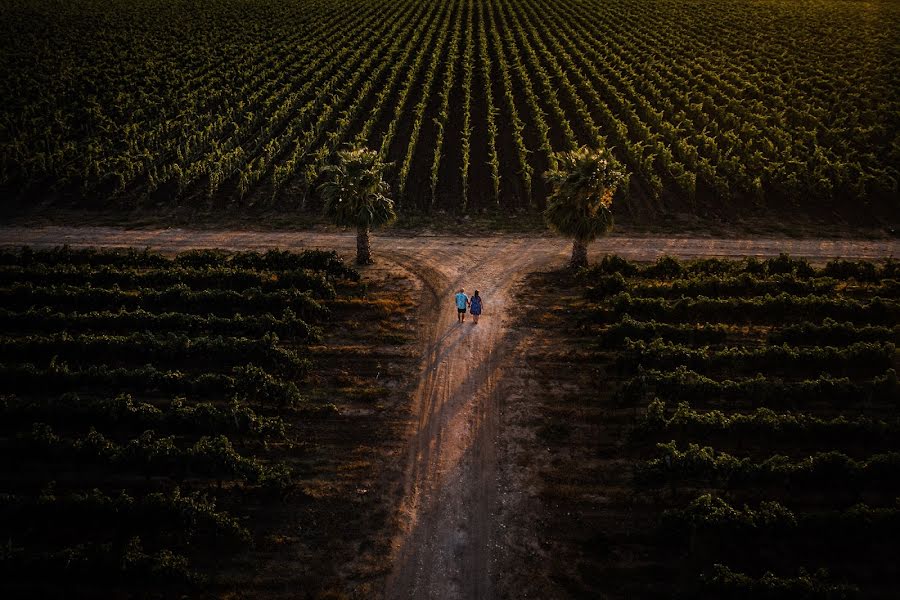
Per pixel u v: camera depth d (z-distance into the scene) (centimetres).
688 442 2605
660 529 2178
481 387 2975
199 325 3250
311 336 3275
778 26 9119
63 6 10438
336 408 2805
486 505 2342
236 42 8856
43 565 1997
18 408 2598
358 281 3825
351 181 3762
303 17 10081
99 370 2827
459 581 2062
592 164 3556
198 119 6438
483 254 4294
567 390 2953
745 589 1919
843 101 6406
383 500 2367
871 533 2105
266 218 4831
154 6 10656
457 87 7244
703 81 7031
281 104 6931
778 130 5672
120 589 2036
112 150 5794
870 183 4962
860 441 2533
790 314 3388
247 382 2766
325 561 2130
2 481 2456
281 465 2423
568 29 8994
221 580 2066
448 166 5603
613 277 3612
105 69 7600
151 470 2386
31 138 5897
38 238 4478
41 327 3253
